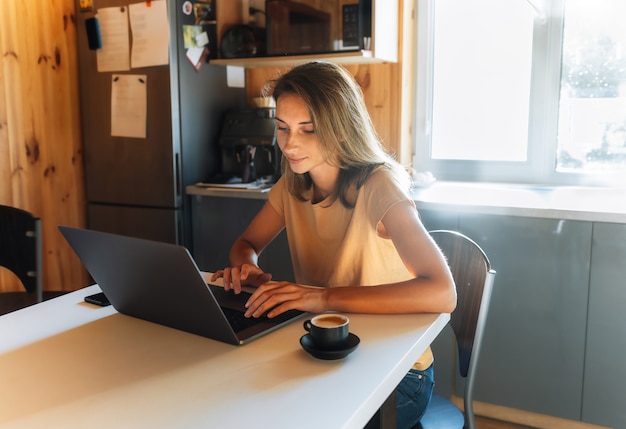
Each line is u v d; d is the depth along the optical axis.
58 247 3.09
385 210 1.34
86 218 3.17
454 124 2.94
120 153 2.96
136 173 2.93
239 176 3.01
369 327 1.17
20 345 1.13
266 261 2.71
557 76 2.67
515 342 2.28
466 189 2.69
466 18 2.82
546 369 2.24
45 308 1.35
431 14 2.88
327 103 1.35
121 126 2.93
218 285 1.48
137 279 1.15
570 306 2.16
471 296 1.46
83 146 3.10
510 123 2.82
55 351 1.10
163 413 0.86
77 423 0.84
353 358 1.04
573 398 2.21
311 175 1.50
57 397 0.92
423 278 1.25
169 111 2.79
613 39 2.57
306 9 2.66
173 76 2.78
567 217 2.10
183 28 2.81
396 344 1.09
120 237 1.08
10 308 2.04
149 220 2.93
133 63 2.85
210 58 2.98
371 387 0.93
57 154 3.02
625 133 2.61
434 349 2.41
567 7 2.62
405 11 2.81
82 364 1.04
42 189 2.99
